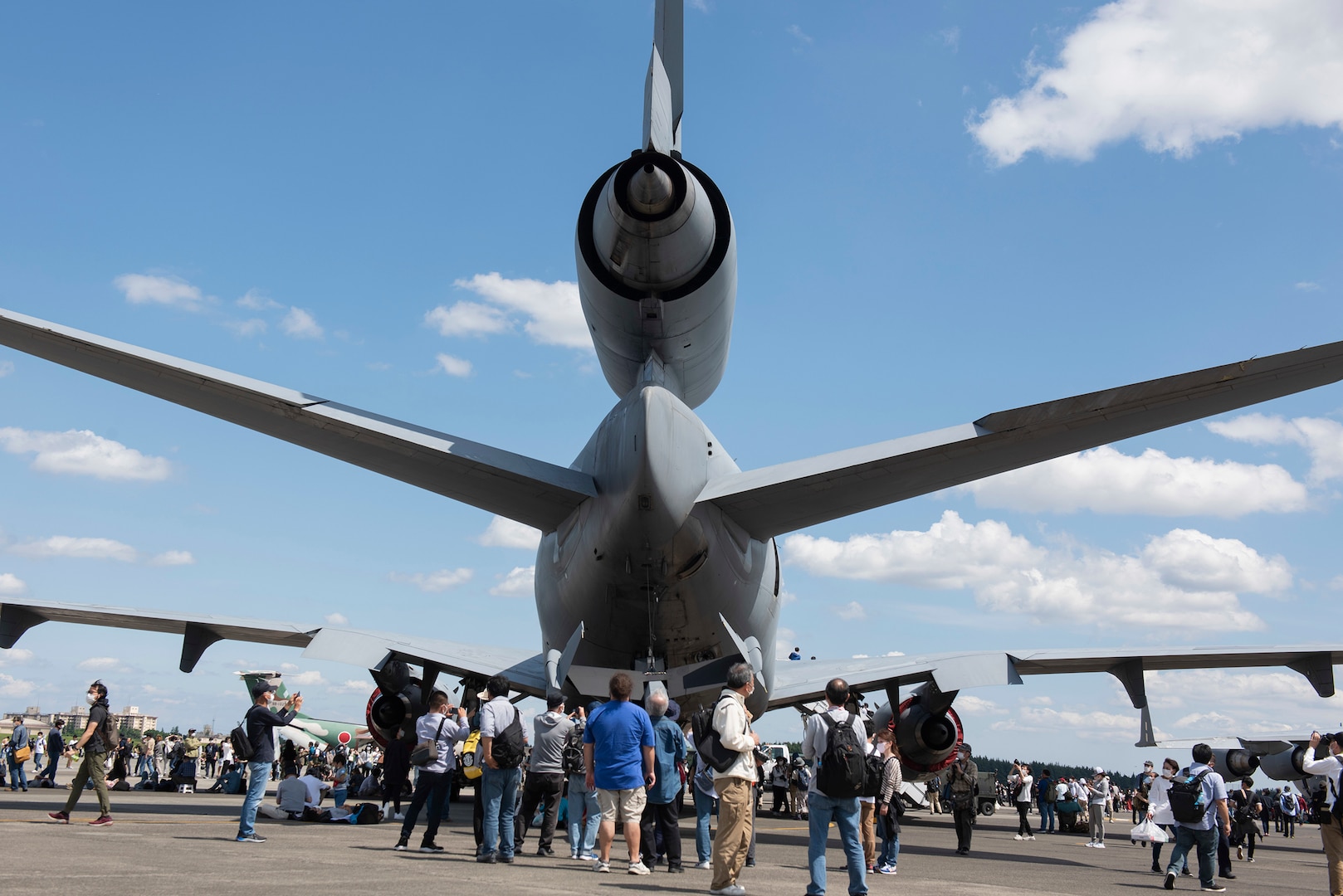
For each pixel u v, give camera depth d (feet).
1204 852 32.78
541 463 39.58
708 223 39.58
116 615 46.98
